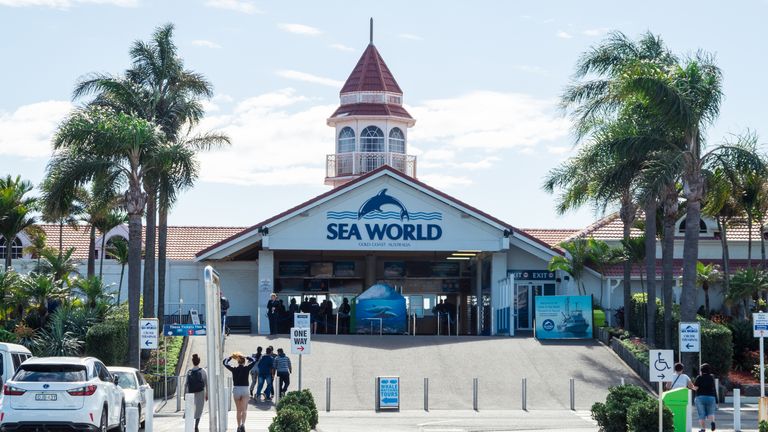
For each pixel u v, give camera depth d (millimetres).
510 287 46031
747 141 34750
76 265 53531
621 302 50969
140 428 26000
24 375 21766
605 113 39688
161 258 44531
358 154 64688
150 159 36406
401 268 54344
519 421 30312
